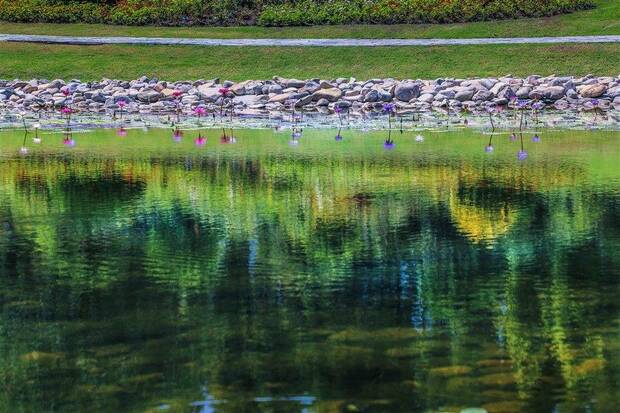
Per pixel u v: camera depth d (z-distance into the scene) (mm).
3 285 6621
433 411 4371
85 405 4508
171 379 4824
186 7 36281
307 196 10078
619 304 6020
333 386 4703
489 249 7547
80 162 13039
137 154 13977
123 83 27266
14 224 8711
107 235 8188
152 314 5914
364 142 15648
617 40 30422
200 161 13102
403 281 6617
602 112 22047
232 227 8484
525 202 9625
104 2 37594
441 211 9156
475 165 12508
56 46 32438
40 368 5023
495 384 4730
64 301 6219
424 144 15250
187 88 26750
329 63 29734
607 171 11805
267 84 25938
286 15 35125
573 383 4703
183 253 7492
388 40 31938
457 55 29750
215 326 5660
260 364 5008
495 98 24656
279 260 7246
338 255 7375
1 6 37344
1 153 14164
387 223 8625
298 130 17875
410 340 5371
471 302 6094
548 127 18281
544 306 5996
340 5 35750
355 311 5945
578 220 8656
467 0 34750
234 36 33719
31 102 25125
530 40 31125
